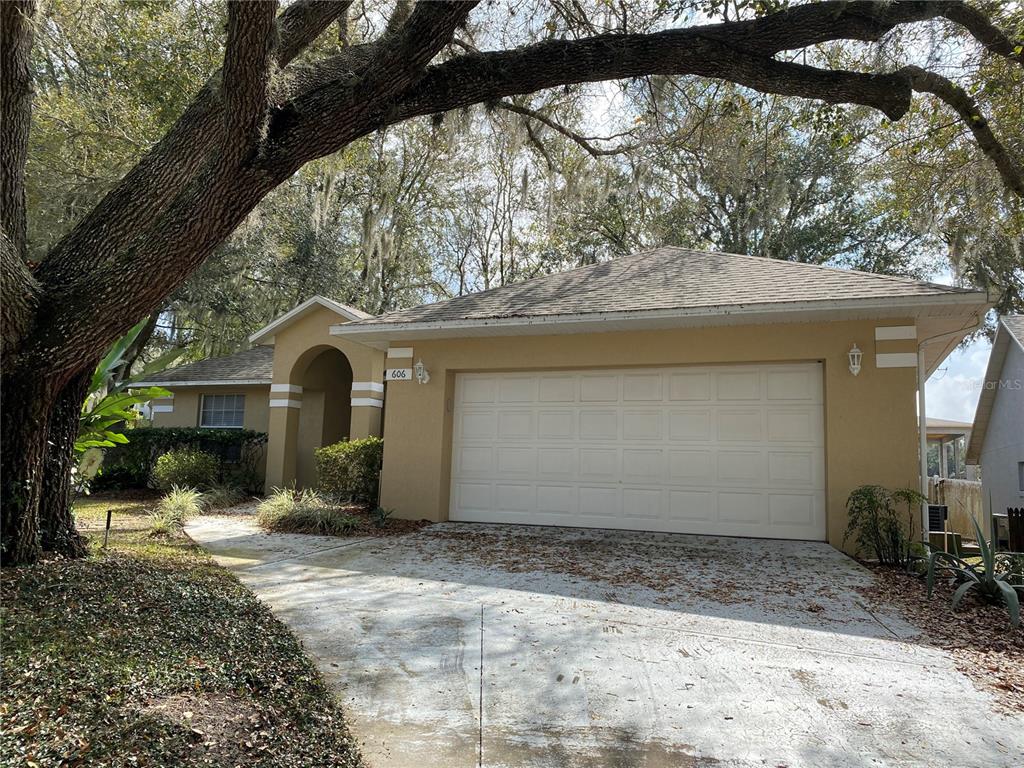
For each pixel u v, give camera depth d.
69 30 11.35
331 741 3.14
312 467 16.02
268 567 6.84
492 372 10.29
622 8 8.21
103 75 13.61
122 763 2.61
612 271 11.09
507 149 10.53
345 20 8.81
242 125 4.60
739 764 3.06
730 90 9.23
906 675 4.16
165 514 9.97
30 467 5.01
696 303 8.55
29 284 4.65
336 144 5.21
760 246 22.33
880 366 8.17
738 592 6.05
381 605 5.51
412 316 10.30
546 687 3.89
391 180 21.77
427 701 3.68
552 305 9.59
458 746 3.19
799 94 6.20
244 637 4.32
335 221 21.14
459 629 4.91
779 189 15.27
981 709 3.68
